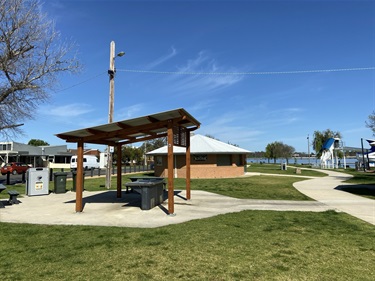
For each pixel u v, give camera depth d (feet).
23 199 40.09
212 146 85.25
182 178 78.69
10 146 160.97
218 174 82.38
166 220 25.16
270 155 215.10
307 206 32.50
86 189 51.62
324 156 147.33
